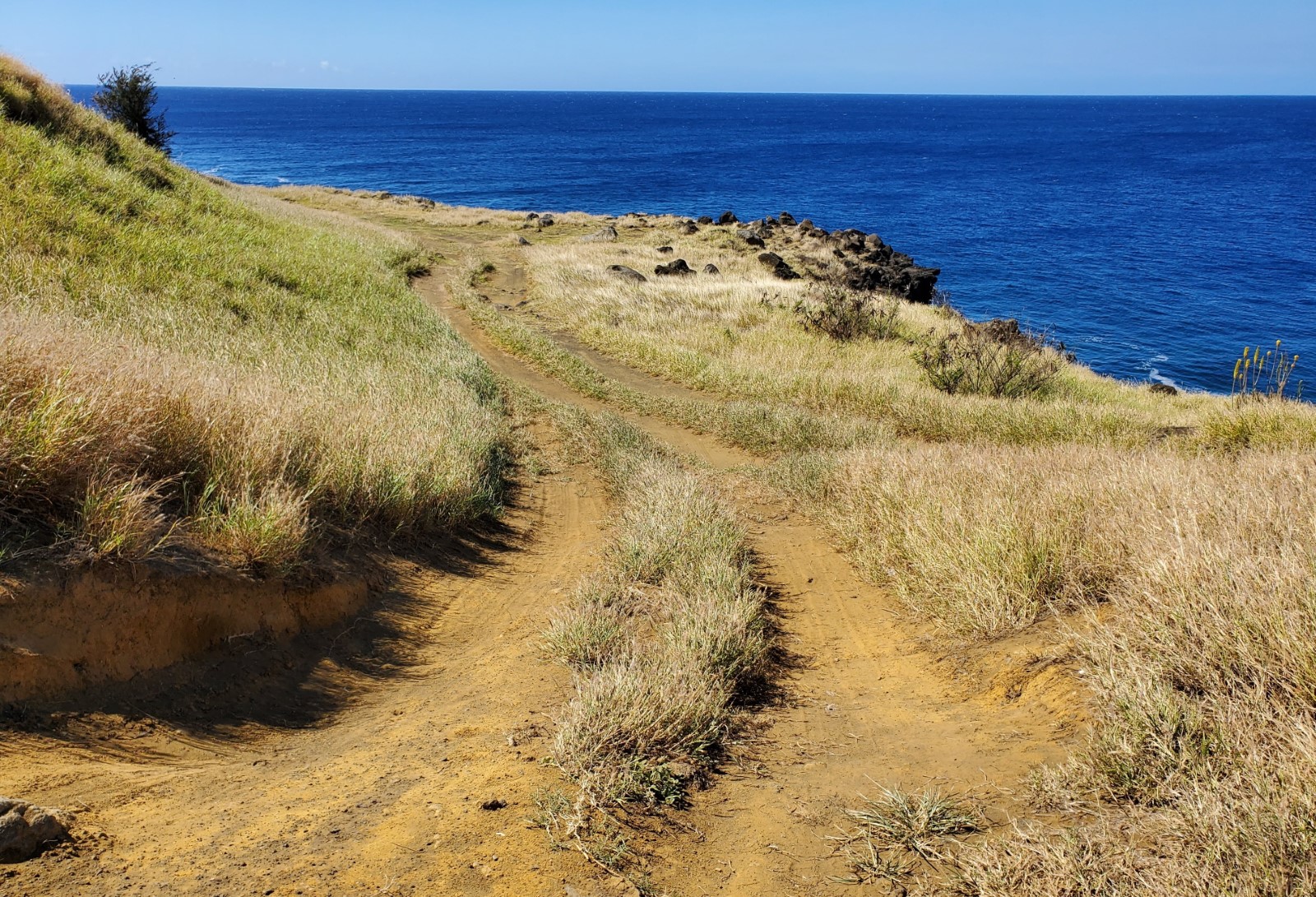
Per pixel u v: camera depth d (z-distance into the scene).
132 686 3.46
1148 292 47.06
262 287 15.05
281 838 2.65
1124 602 4.11
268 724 3.68
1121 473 6.57
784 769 3.46
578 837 2.75
